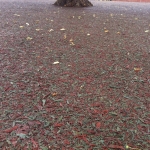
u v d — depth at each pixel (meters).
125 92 2.62
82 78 2.94
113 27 5.90
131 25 6.21
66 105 2.34
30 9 8.85
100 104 2.37
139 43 4.48
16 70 3.12
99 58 3.64
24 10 8.48
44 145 1.78
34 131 1.94
